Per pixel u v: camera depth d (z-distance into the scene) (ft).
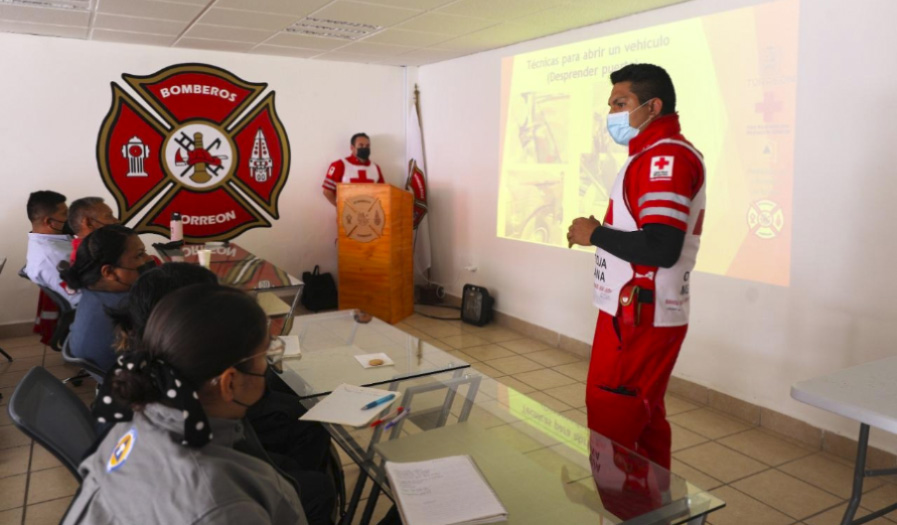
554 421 6.49
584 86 15.10
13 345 16.40
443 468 5.38
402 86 21.62
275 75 19.71
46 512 8.84
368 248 18.69
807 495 9.32
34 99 16.87
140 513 3.04
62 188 17.47
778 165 11.12
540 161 16.65
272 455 6.16
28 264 13.52
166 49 18.24
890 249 9.71
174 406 3.21
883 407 5.49
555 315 16.67
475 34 16.12
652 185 6.72
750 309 11.75
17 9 13.96
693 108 12.53
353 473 7.86
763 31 11.21
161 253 15.14
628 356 7.13
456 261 20.49
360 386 7.33
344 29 16.01
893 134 9.56
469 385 7.52
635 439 7.34
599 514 4.78
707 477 9.86
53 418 5.02
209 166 19.17
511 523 4.64
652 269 6.93
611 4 12.91
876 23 9.65
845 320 10.35
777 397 11.44
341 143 20.93
